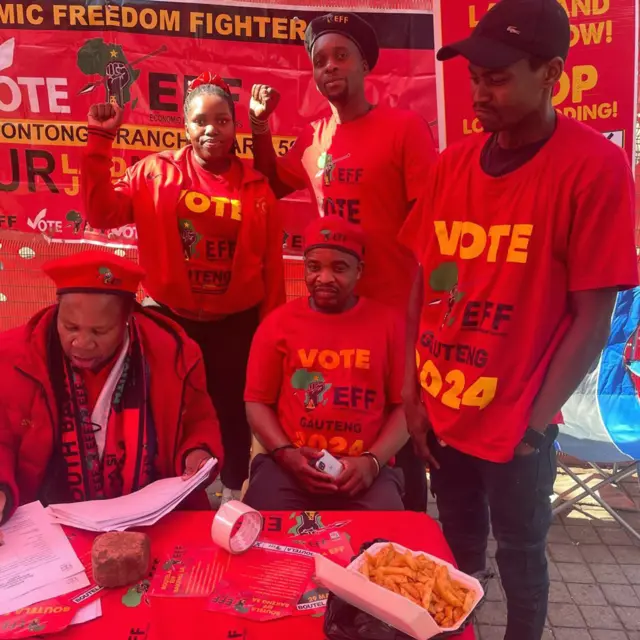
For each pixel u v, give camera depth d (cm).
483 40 147
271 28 297
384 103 303
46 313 163
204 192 248
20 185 315
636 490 339
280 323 218
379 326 213
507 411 167
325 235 209
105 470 164
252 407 221
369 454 206
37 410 158
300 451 205
